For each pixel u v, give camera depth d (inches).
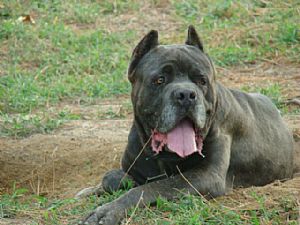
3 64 723.4
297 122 527.5
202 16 827.4
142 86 351.9
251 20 812.6
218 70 700.0
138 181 378.0
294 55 717.9
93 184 445.4
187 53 352.8
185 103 330.6
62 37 773.3
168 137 335.6
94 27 814.5
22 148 509.7
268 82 653.9
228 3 840.3
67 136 528.4
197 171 350.9
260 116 406.6
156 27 813.9
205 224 315.0
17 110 607.5
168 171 365.4
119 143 506.6
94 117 581.3
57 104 624.1
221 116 366.3
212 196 348.8
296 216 319.6
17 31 774.5
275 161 403.9
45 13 835.4
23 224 327.9
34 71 709.3
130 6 857.5
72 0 866.8
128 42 776.3
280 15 813.2
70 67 709.9
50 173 481.7
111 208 322.3
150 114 348.2
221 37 769.6
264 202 333.7
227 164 363.9
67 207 352.2
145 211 327.0
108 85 657.6
